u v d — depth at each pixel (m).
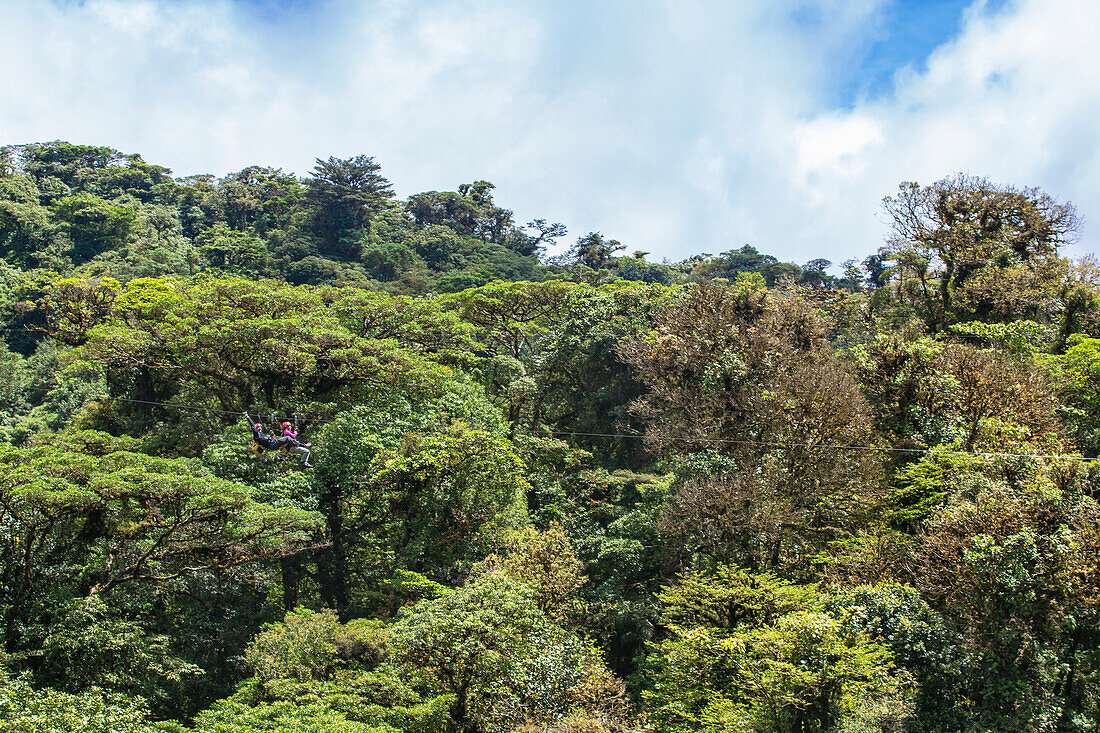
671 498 31.69
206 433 36.84
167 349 39.50
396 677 22.25
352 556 35.88
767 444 31.59
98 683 22.89
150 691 25.53
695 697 23.75
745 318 39.53
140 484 24.84
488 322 61.44
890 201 47.69
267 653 24.55
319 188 110.19
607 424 48.44
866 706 22.34
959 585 22.69
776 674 21.38
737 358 35.00
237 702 22.36
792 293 41.88
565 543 31.31
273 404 38.38
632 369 45.78
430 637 22.38
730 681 23.55
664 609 28.38
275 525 27.48
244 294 43.59
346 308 46.22
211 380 41.06
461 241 119.44
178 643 29.05
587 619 30.19
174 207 114.94
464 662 22.45
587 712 23.50
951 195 46.38
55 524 25.72
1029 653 21.30
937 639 22.23
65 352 41.84
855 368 34.56
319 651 24.47
